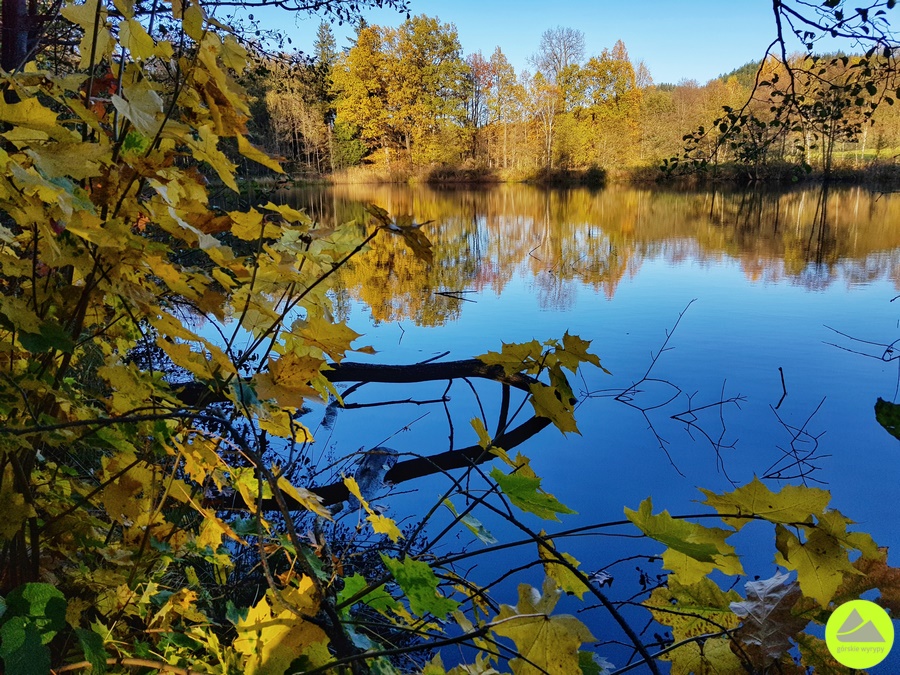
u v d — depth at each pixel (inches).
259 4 106.1
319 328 24.5
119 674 26.5
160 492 31.8
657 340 255.6
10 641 18.3
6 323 21.9
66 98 22.0
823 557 22.4
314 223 29.2
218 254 23.6
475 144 1510.8
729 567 22.7
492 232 607.8
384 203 887.7
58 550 29.1
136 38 22.4
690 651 28.4
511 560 106.7
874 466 149.9
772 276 391.9
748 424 176.2
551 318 292.0
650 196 1033.5
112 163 20.2
